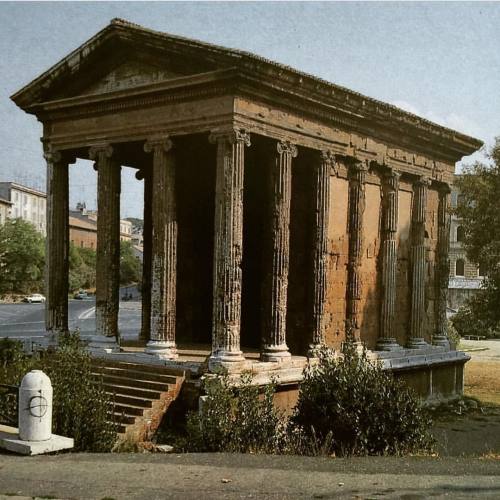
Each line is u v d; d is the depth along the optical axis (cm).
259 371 2353
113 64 2598
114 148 2617
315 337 2655
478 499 1208
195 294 3278
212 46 2272
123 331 5312
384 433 1859
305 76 2438
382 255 3077
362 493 1249
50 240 2814
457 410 3148
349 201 2875
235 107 2286
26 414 1612
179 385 2275
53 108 2731
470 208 3950
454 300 9456
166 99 2436
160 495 1230
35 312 7612
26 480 1335
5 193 13238
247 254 3241
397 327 3216
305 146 2581
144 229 3181
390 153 3045
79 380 1845
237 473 1413
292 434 1878
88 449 1772
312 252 2688
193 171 3228
